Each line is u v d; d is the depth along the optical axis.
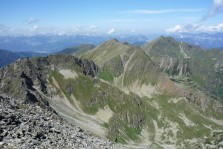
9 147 38.47
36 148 41.09
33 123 53.41
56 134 52.66
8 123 47.22
